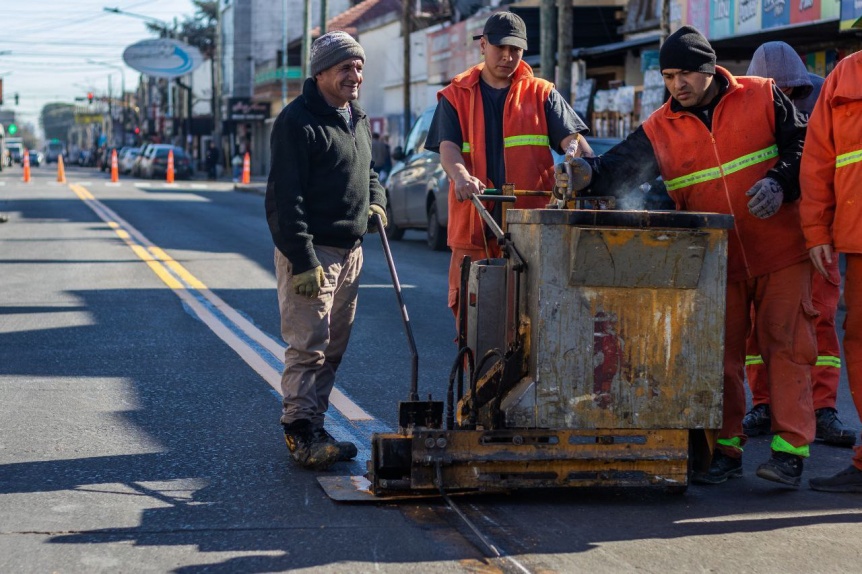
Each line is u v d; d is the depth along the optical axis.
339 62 5.01
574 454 4.46
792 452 4.82
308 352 5.10
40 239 17.23
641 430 4.50
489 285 4.75
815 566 3.85
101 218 21.78
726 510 4.53
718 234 4.44
